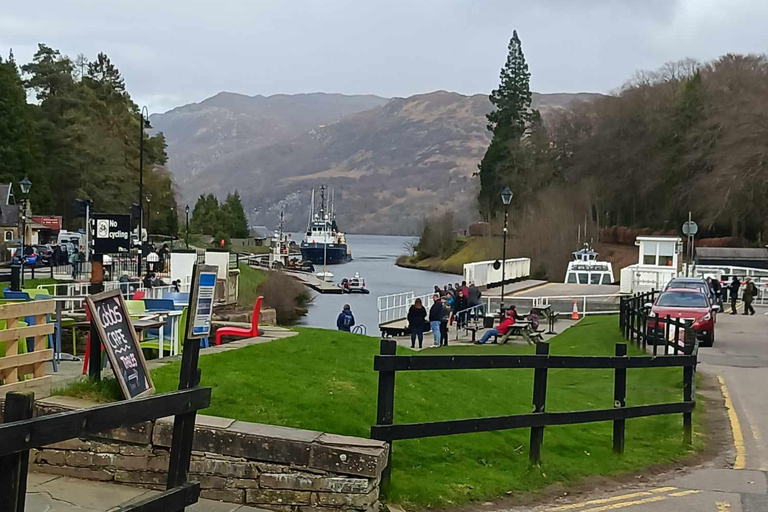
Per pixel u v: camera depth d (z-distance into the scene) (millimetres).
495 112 114125
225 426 7984
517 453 9836
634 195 97125
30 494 7594
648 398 15398
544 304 42594
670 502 8727
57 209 86000
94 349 9031
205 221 147750
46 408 8258
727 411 14156
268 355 12039
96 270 23125
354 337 15352
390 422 7973
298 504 7668
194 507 7625
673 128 90125
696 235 85562
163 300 14758
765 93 73375
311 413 8945
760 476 9984
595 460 10195
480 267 50500
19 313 9953
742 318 34156
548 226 88875
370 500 7570
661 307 25297
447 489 8289
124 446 8094
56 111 89062
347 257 145000
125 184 89562
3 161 76438
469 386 12336
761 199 70688
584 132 104938
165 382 9711
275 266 92500
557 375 19547
